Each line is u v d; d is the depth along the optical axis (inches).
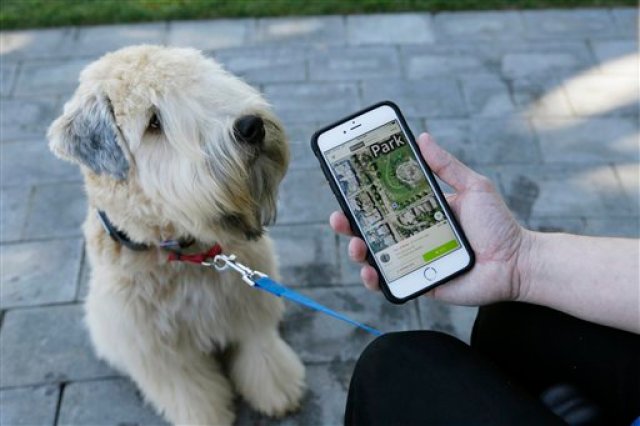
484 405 19.3
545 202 39.7
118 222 26.3
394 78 47.3
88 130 24.8
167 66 24.8
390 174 22.6
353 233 23.3
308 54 49.3
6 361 34.7
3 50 50.3
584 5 52.5
